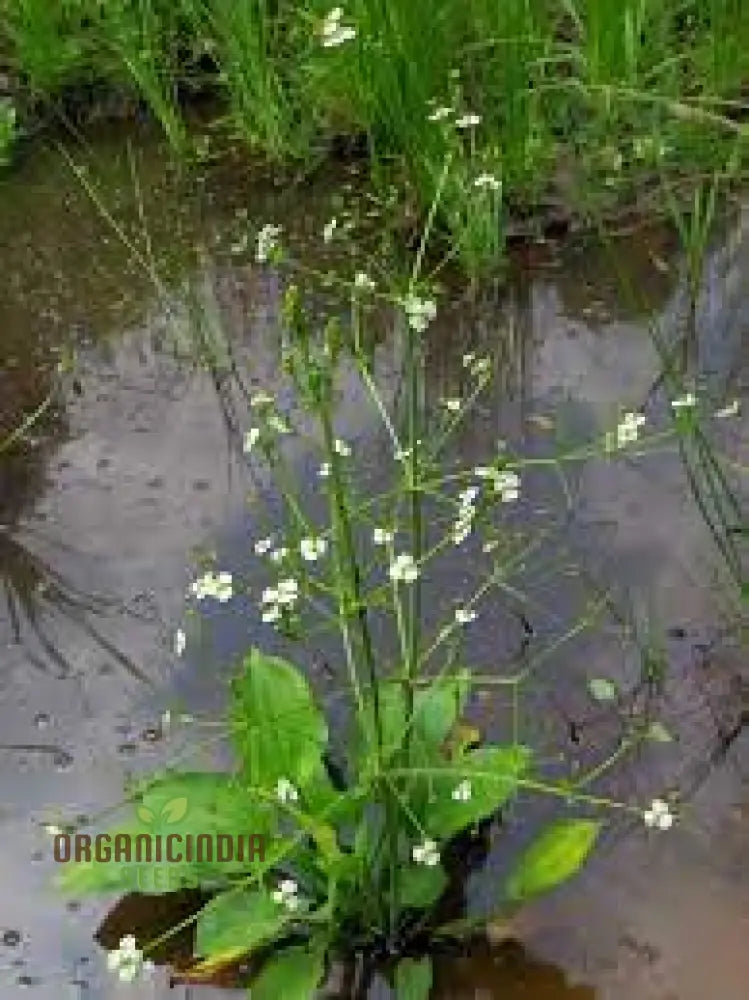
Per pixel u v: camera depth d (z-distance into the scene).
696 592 2.62
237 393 3.24
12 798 2.43
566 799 2.23
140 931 2.23
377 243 3.60
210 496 2.96
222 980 2.15
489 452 2.99
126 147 4.14
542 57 3.56
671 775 2.34
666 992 2.07
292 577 2.25
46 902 2.28
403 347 3.29
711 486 2.56
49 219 3.91
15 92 4.27
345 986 2.13
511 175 3.51
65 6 4.16
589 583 2.66
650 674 2.49
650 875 2.21
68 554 2.88
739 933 2.12
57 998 2.16
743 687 2.46
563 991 2.09
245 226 3.78
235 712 2.24
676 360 3.15
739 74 3.62
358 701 2.07
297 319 1.85
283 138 3.88
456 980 2.12
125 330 3.49
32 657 2.68
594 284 3.39
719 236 3.46
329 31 2.86
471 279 3.41
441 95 3.49
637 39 3.55
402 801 1.97
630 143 3.55
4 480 3.07
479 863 2.25
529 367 3.21
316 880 2.14
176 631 2.69
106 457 3.10
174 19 4.12
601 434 2.99
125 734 2.52
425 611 2.64
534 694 2.48
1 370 3.40
